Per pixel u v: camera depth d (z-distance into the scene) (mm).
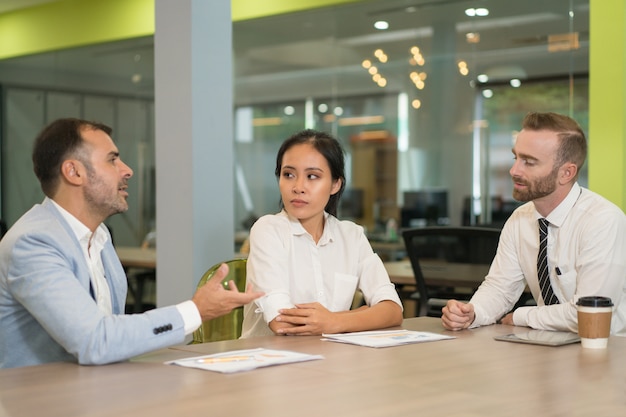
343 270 2703
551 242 2635
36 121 8500
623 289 2588
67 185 2182
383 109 7031
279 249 2582
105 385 1671
